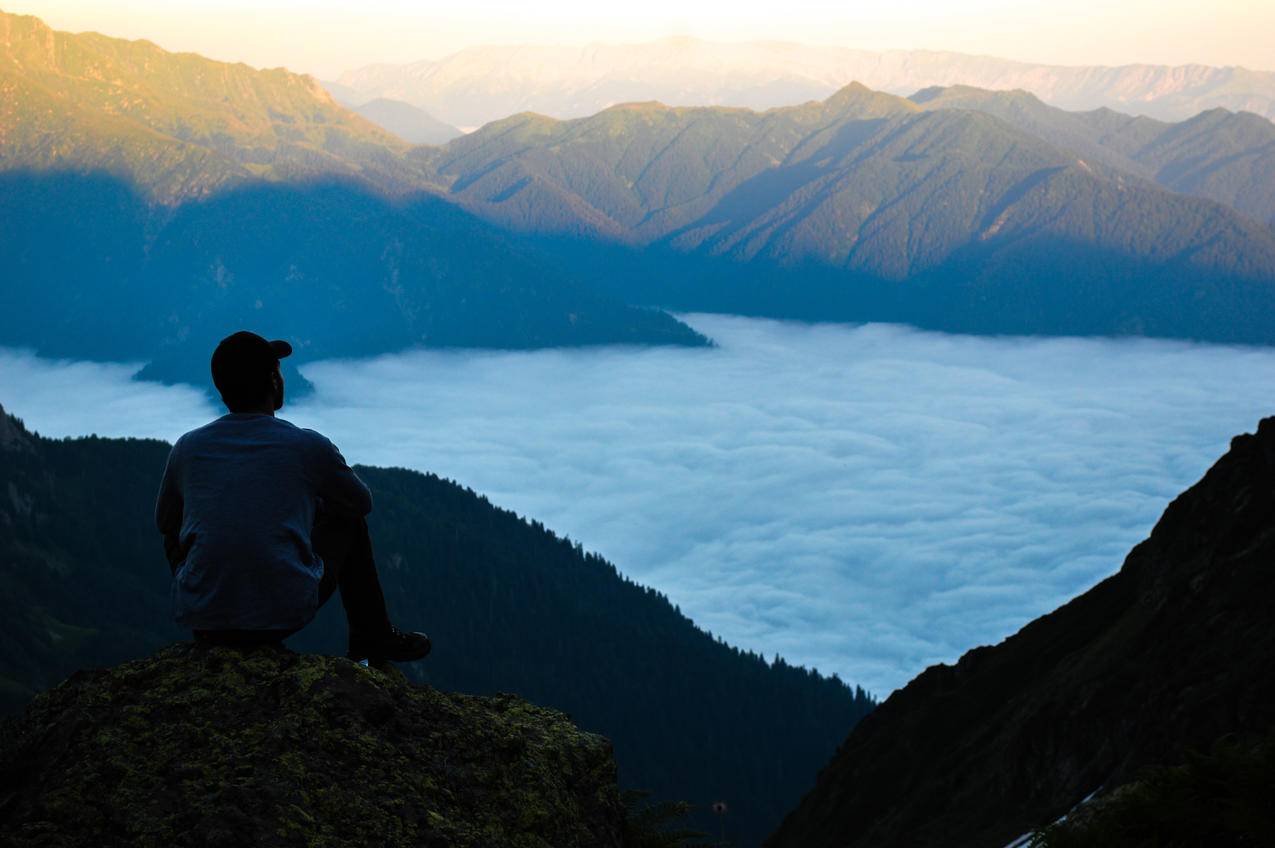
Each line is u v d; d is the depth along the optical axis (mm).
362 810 4422
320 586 5383
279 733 4613
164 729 4598
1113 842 7312
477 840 4570
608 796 5512
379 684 5125
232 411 5520
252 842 4090
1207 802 7133
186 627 5148
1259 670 38094
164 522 5500
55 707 4773
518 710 5848
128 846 4043
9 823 4207
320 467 5418
